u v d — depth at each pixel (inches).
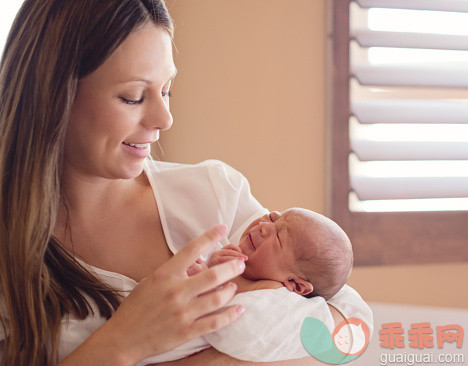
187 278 32.1
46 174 35.7
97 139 35.3
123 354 31.5
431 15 79.4
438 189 80.0
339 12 77.8
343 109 79.0
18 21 36.6
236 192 45.8
